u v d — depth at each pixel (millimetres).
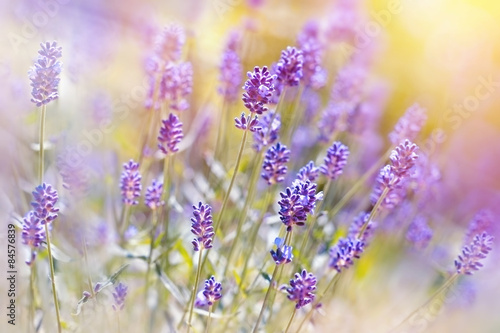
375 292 1041
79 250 881
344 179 1023
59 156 893
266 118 838
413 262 1081
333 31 1081
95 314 856
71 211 900
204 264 823
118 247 878
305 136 997
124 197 830
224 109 961
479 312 1086
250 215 895
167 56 865
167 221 875
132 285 934
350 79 996
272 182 801
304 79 896
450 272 953
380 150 1156
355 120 978
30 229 759
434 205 1100
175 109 884
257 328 809
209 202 938
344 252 804
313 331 889
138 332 899
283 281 847
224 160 981
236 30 1027
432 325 1028
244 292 832
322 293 826
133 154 973
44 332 846
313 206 747
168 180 876
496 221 1128
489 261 1095
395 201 862
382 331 988
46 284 876
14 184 889
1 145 934
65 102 1014
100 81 1114
